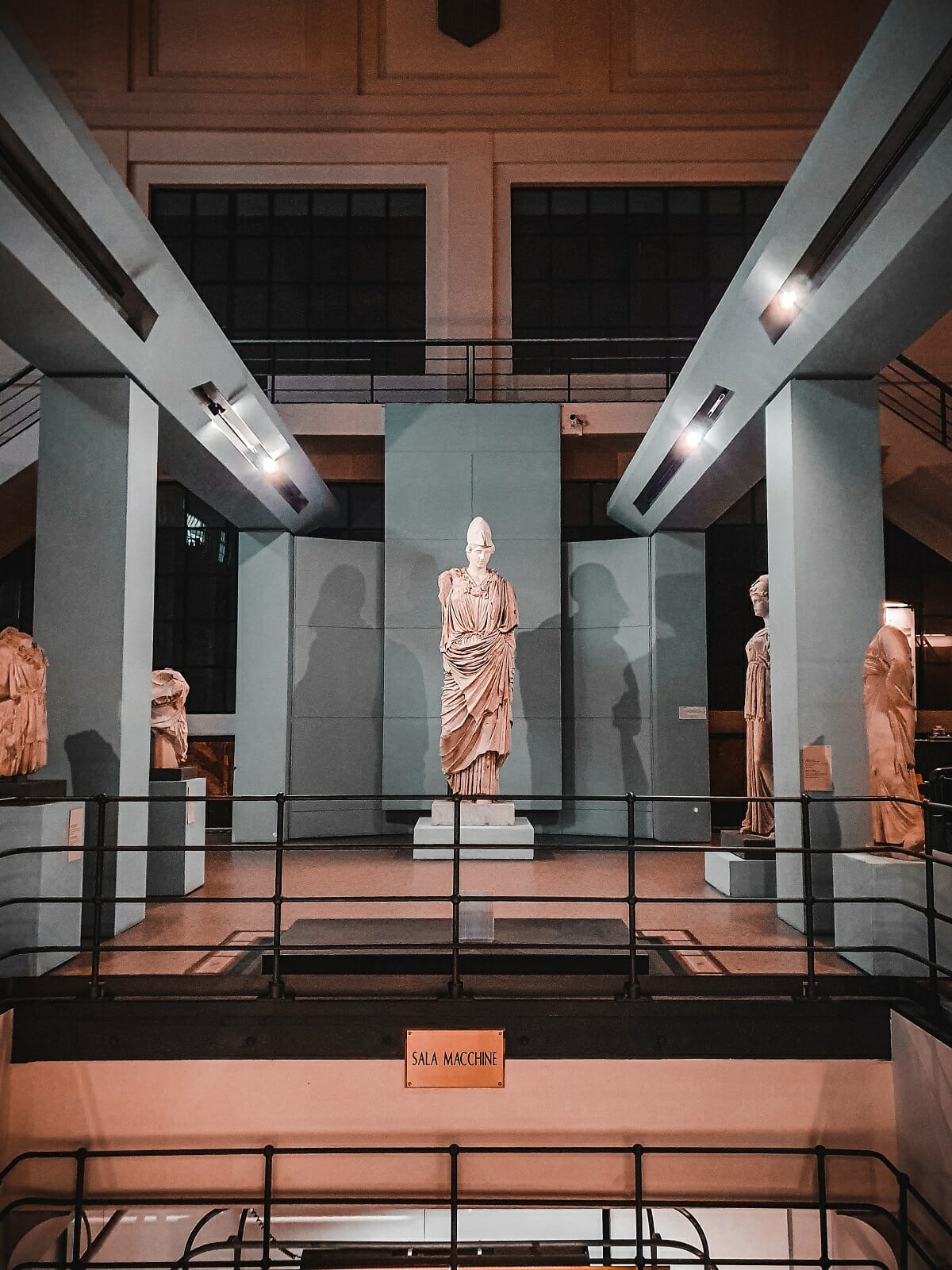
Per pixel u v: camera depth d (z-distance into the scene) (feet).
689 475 30.32
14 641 17.31
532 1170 14.75
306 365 42.14
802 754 19.99
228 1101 14.71
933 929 14.34
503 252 41.88
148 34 42.09
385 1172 14.70
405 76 42.09
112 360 19.80
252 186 42.04
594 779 37.52
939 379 39.50
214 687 41.73
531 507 36.99
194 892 23.90
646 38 42.06
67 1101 14.66
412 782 36.50
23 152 14.28
